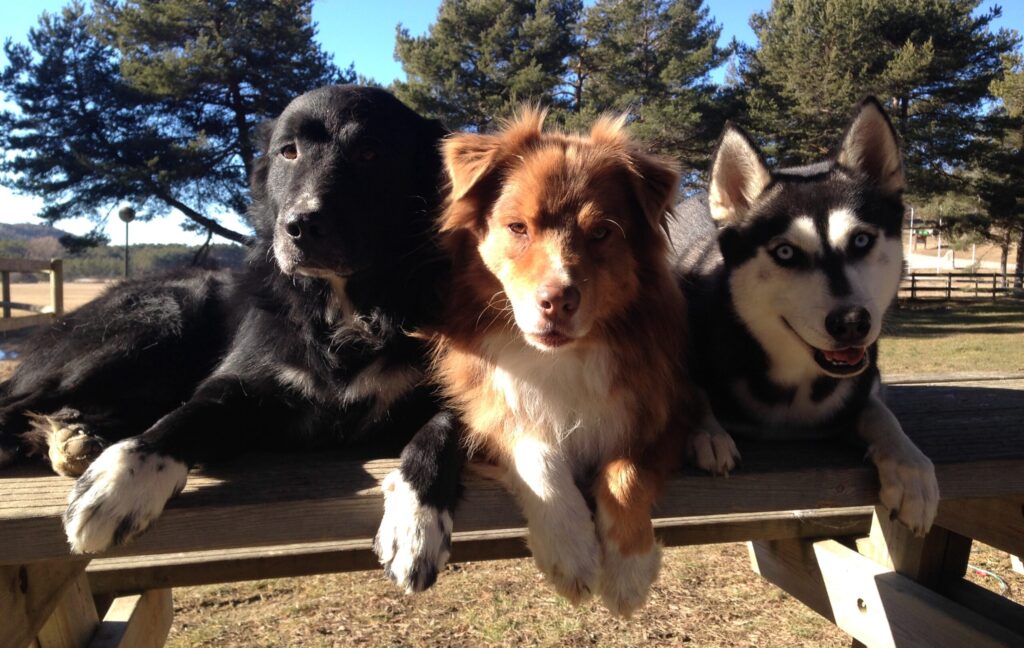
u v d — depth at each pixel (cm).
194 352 76
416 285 72
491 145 67
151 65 518
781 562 103
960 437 71
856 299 65
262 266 74
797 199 71
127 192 542
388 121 76
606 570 57
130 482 50
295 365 68
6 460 63
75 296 391
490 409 62
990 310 622
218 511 52
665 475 60
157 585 87
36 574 61
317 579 133
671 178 67
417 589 51
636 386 63
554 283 59
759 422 73
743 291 72
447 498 57
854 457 65
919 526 59
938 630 77
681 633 113
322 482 57
